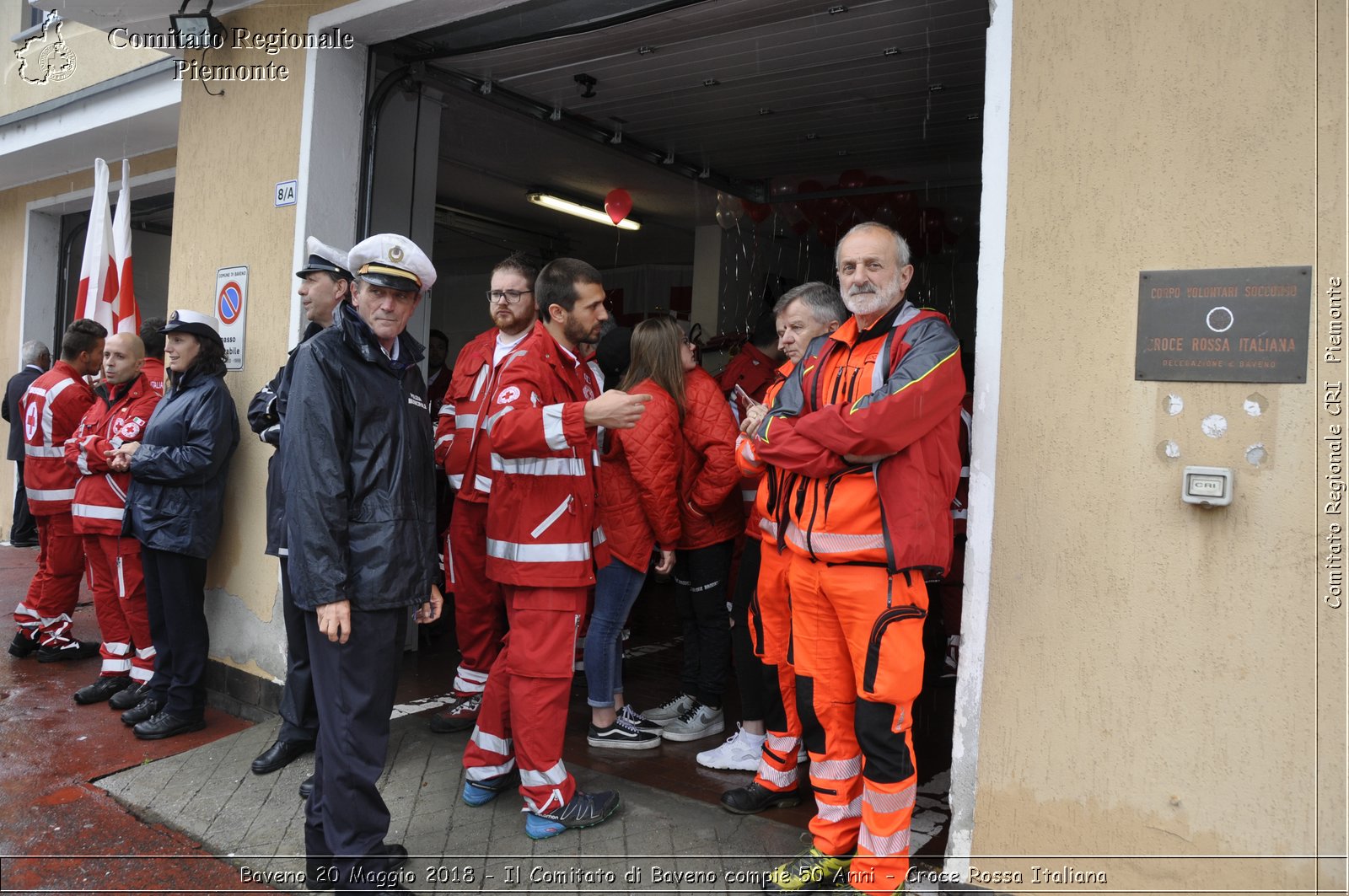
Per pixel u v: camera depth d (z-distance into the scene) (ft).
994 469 8.41
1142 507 7.80
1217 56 7.58
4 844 10.35
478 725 10.89
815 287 10.45
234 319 15.10
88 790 11.72
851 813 8.95
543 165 23.89
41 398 16.81
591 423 9.08
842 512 8.33
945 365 7.99
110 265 19.35
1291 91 7.32
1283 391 7.30
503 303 12.67
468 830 10.21
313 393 8.61
